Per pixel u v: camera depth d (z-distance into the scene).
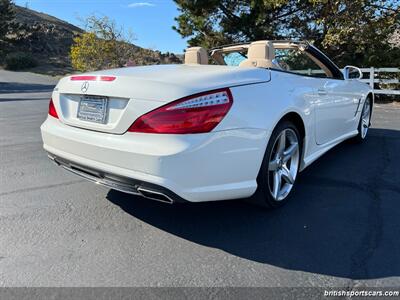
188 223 2.95
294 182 3.44
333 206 3.24
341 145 5.50
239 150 2.57
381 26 11.64
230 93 2.55
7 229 2.82
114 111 2.55
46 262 2.39
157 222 2.97
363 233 2.75
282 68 3.73
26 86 23.05
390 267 2.31
